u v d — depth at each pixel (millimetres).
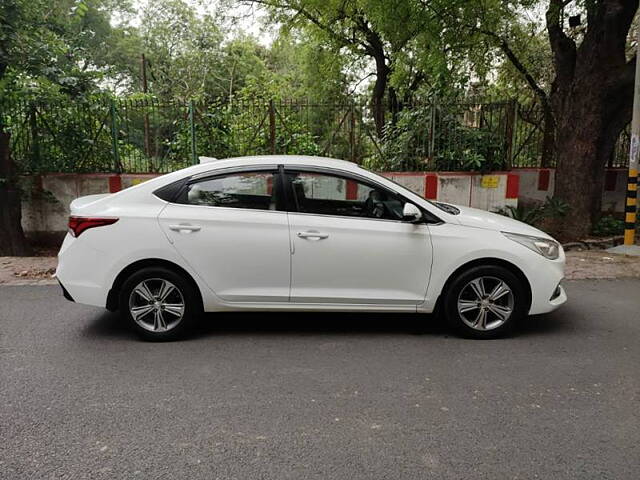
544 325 5008
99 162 9547
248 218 4477
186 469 2719
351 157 9992
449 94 9617
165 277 4500
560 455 2846
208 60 30359
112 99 9492
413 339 4645
